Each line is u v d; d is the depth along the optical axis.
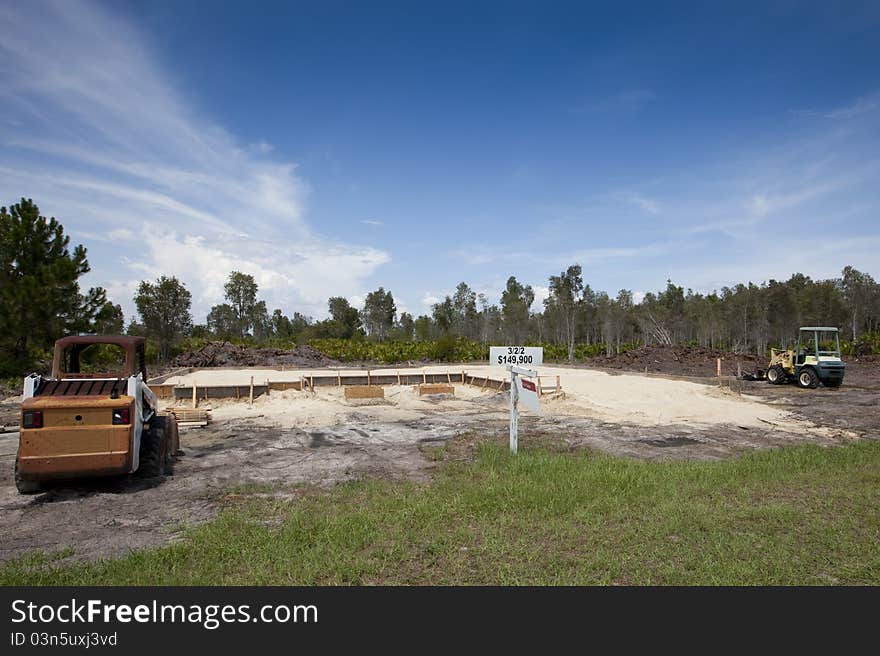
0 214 19.22
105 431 6.89
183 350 35.19
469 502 6.13
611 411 14.44
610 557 4.66
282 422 13.14
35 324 18.45
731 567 4.46
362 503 6.38
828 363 20.52
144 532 5.66
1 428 12.12
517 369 8.86
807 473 7.66
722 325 49.25
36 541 5.44
